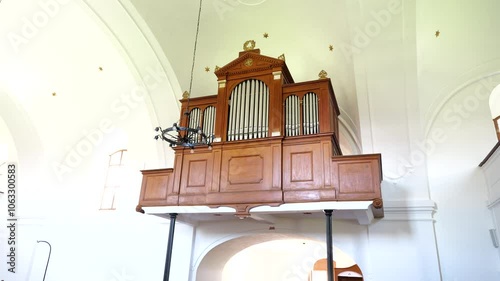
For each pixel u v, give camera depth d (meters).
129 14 8.02
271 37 8.66
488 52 7.33
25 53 8.94
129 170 10.22
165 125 9.34
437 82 7.68
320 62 8.49
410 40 7.33
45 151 10.65
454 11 7.10
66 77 9.71
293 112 6.67
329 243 5.72
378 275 7.04
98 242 9.77
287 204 6.04
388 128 7.79
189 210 6.70
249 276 12.69
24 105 10.09
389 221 7.36
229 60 9.12
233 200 6.37
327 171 6.02
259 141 6.57
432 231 7.05
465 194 7.18
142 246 9.26
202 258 8.45
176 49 8.73
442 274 6.86
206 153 6.97
